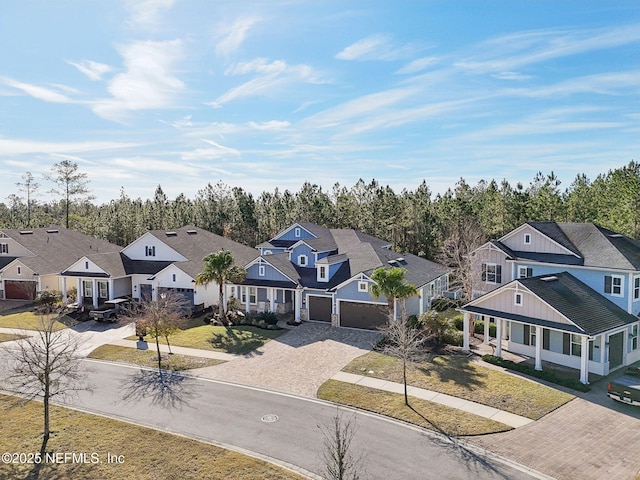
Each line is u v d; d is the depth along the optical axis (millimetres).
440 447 16172
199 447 16375
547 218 49250
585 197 50625
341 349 27891
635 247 30094
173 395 21328
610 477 14273
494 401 19875
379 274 29031
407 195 61531
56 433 17625
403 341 21000
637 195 40375
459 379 22438
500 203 50875
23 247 47375
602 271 27281
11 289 45188
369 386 21953
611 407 19250
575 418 18281
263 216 67000
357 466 14914
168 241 43500
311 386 22203
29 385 22422
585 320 22703
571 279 28016
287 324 33969
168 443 16703
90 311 37562
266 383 22703
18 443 16922
